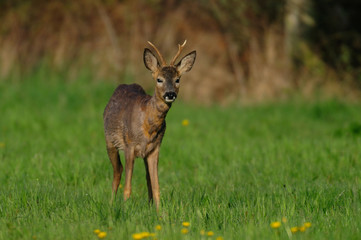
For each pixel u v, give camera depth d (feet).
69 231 22.11
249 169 35.50
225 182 32.65
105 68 76.13
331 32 82.17
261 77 76.18
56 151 41.42
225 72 76.84
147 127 27.53
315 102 70.59
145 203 26.86
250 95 75.05
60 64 77.41
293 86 75.41
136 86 31.01
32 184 30.19
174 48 77.41
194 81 75.46
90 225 22.94
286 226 21.81
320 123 59.77
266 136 49.98
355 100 74.49
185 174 34.68
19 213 25.05
